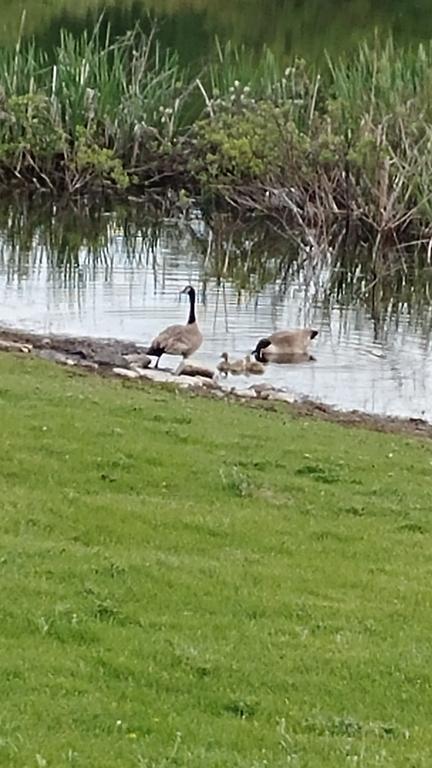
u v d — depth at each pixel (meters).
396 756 7.70
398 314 25.27
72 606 9.38
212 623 9.48
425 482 13.95
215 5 56.12
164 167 37.16
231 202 34.31
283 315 24.58
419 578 10.88
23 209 35.31
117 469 12.91
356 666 8.95
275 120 33.88
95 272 27.77
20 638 8.86
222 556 10.91
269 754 7.59
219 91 37.09
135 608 9.59
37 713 7.82
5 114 37.12
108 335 22.22
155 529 11.36
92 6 55.00
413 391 19.73
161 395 17.25
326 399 19.05
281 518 12.08
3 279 26.66
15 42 46.28
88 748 7.42
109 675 8.48
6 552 10.33
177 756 7.42
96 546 10.80
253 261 29.77
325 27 52.41
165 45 48.03
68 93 37.09
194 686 8.43
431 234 29.86
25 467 12.61
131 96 37.47
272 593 10.17
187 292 22.47
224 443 14.41
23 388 15.95
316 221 31.80
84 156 36.09
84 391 16.44
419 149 31.17
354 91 33.22
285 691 8.52
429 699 8.58
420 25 53.09
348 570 10.91
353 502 12.84
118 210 35.62
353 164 31.48
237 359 20.69
